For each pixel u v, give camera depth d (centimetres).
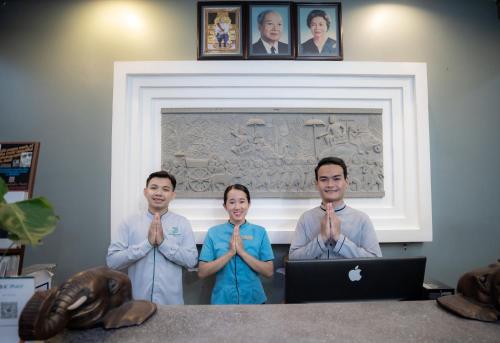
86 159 225
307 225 191
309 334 85
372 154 228
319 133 228
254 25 229
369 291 105
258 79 227
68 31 231
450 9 239
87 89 228
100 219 222
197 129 227
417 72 228
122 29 230
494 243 229
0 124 227
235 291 182
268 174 225
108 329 87
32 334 70
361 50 232
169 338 83
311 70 225
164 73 224
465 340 82
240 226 195
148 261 185
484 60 238
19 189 164
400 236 218
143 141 225
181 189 222
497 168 232
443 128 232
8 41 230
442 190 229
